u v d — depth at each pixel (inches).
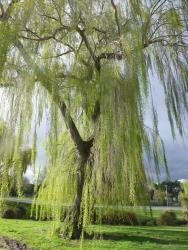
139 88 310.7
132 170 327.6
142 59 314.3
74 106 388.2
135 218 661.3
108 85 316.5
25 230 485.7
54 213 409.1
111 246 395.5
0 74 300.0
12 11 323.0
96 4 348.8
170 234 550.0
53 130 340.5
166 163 359.3
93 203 382.6
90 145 405.7
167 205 1226.6
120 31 331.6
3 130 322.3
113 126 313.9
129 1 339.3
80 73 370.3
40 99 339.3
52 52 356.8
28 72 316.2
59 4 339.3
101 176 369.4
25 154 359.6
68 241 401.4
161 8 382.3
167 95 384.8
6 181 347.9
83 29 358.6
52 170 404.5
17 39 319.0
